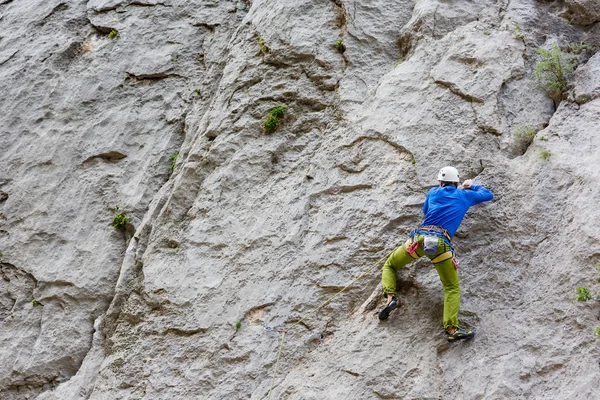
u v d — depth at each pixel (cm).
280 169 801
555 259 634
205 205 802
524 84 754
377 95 790
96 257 877
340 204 737
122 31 1073
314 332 683
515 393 575
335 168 763
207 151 851
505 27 798
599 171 654
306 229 740
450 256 610
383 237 698
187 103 979
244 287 732
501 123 724
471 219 676
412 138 737
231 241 768
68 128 999
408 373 614
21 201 955
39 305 870
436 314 638
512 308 626
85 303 850
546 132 710
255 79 873
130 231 891
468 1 846
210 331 722
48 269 886
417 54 807
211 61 996
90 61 1062
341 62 844
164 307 757
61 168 966
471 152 712
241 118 848
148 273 789
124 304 795
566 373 575
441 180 655
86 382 770
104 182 938
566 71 752
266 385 670
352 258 702
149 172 928
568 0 812
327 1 897
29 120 1029
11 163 997
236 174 809
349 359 644
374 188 731
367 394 617
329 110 817
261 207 777
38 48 1099
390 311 645
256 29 916
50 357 823
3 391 826
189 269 769
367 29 855
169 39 1045
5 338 854
